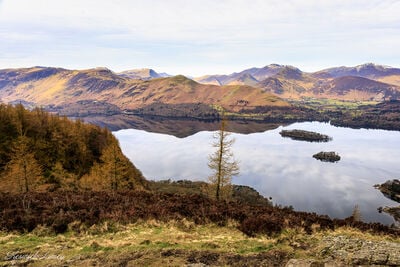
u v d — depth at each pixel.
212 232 18.52
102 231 17.66
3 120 62.72
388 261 12.78
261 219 19.72
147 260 13.25
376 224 22.20
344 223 21.73
